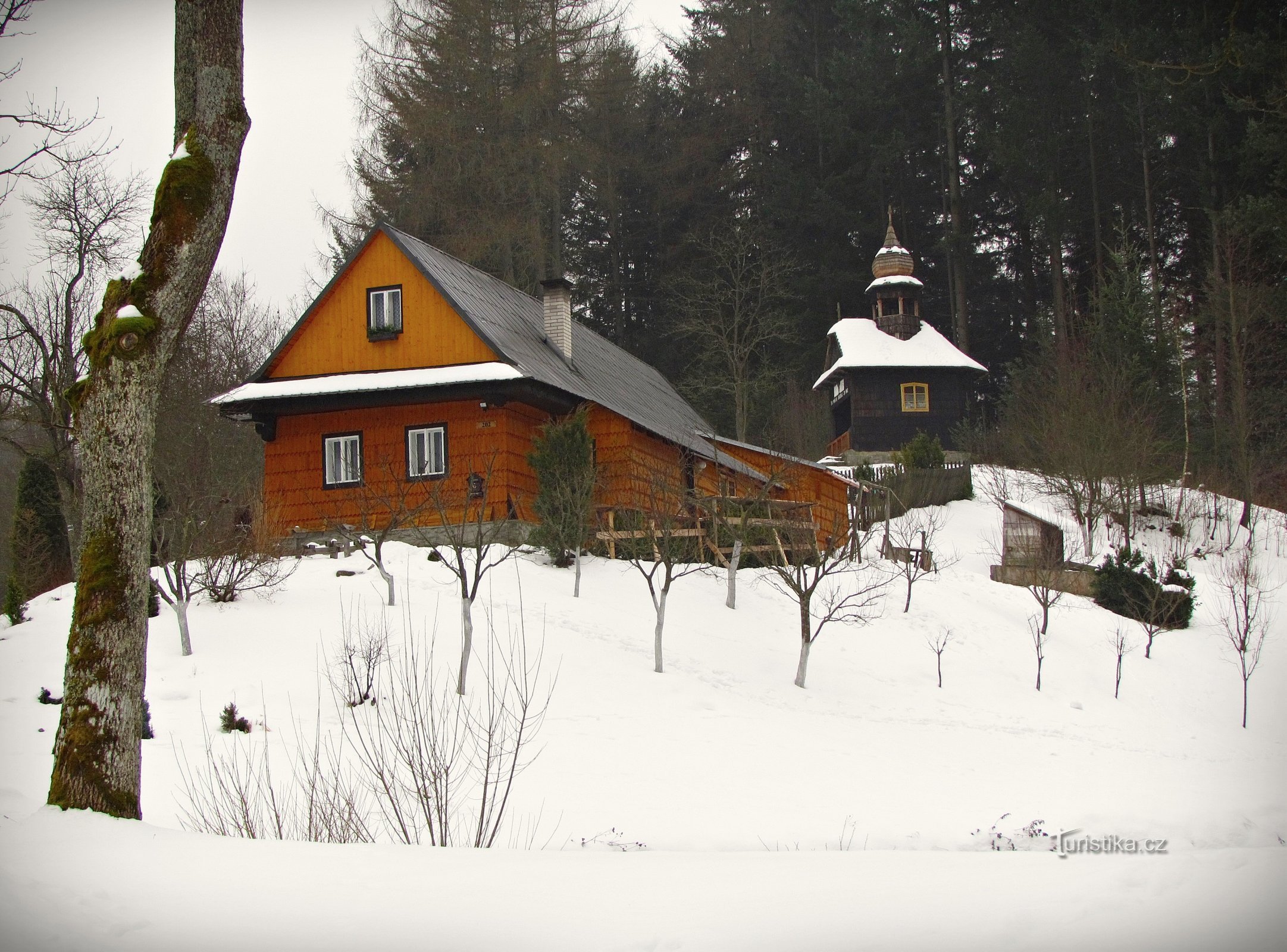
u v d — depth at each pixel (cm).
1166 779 1717
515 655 1973
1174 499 4466
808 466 3512
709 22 6506
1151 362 5112
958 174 6116
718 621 2528
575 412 2873
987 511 4562
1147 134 5725
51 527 2778
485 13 4622
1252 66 3909
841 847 1202
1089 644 2814
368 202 4794
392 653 1916
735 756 1612
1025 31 5819
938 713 2200
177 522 2048
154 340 1013
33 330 2600
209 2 1067
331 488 2945
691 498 2852
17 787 1258
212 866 783
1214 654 2814
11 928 641
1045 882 759
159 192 1041
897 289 5653
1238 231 4797
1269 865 768
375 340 2969
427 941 632
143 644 991
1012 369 5578
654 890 748
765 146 6247
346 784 1192
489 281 3406
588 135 5288
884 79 6078
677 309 5972
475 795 1324
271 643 1948
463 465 2864
